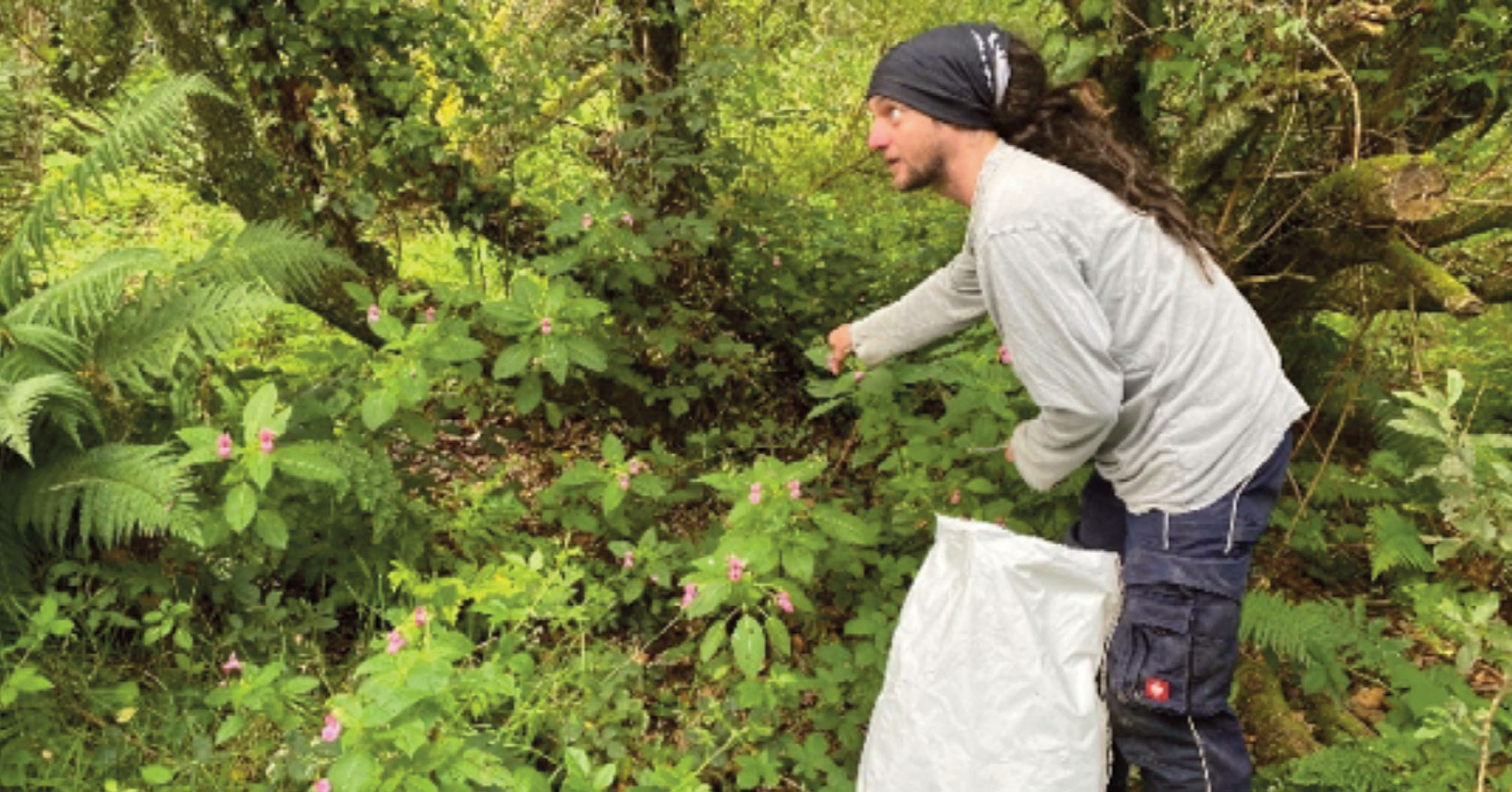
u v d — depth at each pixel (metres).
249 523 3.00
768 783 2.61
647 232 3.74
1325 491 3.72
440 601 2.82
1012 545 2.06
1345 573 3.74
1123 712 2.18
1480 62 3.19
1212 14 3.04
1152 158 3.42
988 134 2.19
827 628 3.30
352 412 3.30
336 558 3.17
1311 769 2.63
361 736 2.25
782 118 4.64
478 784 2.47
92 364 2.83
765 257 4.31
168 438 3.00
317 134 3.69
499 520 3.36
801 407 4.36
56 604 2.65
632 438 4.16
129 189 5.84
